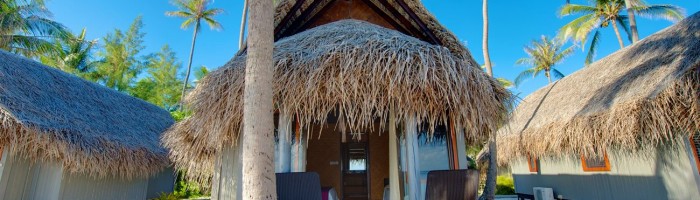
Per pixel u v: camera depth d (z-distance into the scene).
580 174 8.37
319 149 8.50
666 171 6.04
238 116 3.89
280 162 4.14
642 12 16.61
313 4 6.08
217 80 4.13
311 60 3.83
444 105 3.86
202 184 8.17
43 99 6.93
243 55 4.54
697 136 5.56
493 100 4.12
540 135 7.98
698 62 4.99
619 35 16.98
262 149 2.62
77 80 9.77
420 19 5.81
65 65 19.06
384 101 3.78
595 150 7.04
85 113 7.88
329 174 8.33
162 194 10.45
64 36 15.32
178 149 6.22
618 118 5.75
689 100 4.96
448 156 4.80
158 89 23.03
